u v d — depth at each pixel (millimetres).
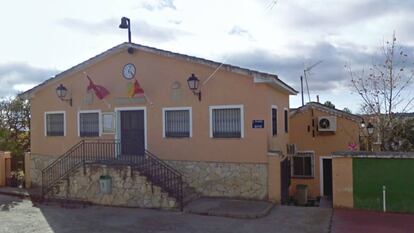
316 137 18641
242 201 13023
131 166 13289
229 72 13695
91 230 10352
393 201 11914
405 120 21750
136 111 15398
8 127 25484
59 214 12273
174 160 14547
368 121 20516
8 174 17875
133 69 15336
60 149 16953
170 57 14594
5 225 10930
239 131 13602
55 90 17156
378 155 12031
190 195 13445
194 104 14234
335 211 12023
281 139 15836
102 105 15984
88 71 16281
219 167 13812
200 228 10305
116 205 13422
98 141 15992
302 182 18594
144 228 10445
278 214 11672
